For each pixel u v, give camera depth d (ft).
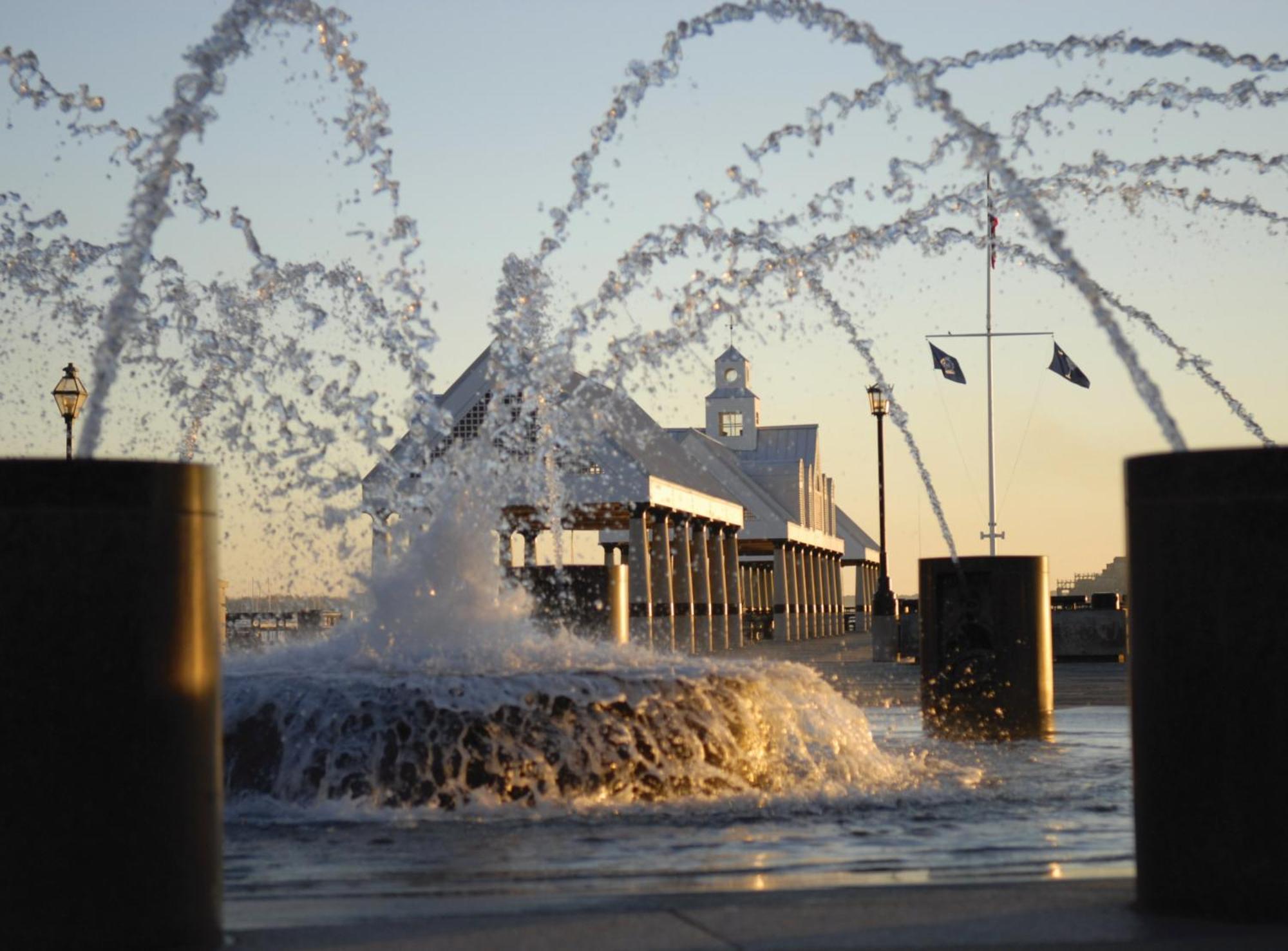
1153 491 27.20
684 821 42.11
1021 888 29.01
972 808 44.60
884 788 48.93
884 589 211.61
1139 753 27.27
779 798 46.62
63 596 24.22
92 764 24.14
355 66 58.08
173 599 24.85
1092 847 36.70
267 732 45.85
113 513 24.40
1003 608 69.62
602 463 229.45
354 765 45.06
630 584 233.14
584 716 46.32
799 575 413.39
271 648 57.47
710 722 47.73
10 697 24.08
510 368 64.80
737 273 66.85
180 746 24.77
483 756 45.16
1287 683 26.00
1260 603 26.18
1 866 23.94
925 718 70.85
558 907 27.09
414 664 51.44
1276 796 25.89
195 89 42.55
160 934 24.31
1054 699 97.96
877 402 217.36
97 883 24.08
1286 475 26.21
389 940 24.22
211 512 25.79
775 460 480.64
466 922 25.72
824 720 51.44
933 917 25.79
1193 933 24.53
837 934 24.32
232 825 41.39
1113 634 165.58
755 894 28.22
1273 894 25.64
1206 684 26.40
